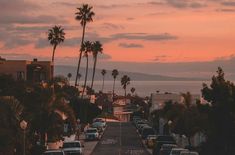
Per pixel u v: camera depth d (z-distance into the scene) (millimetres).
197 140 59750
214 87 42500
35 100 54344
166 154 47906
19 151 41688
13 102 42719
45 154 42188
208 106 42688
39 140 55312
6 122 40344
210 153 44844
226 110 41625
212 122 42375
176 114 76688
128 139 87938
